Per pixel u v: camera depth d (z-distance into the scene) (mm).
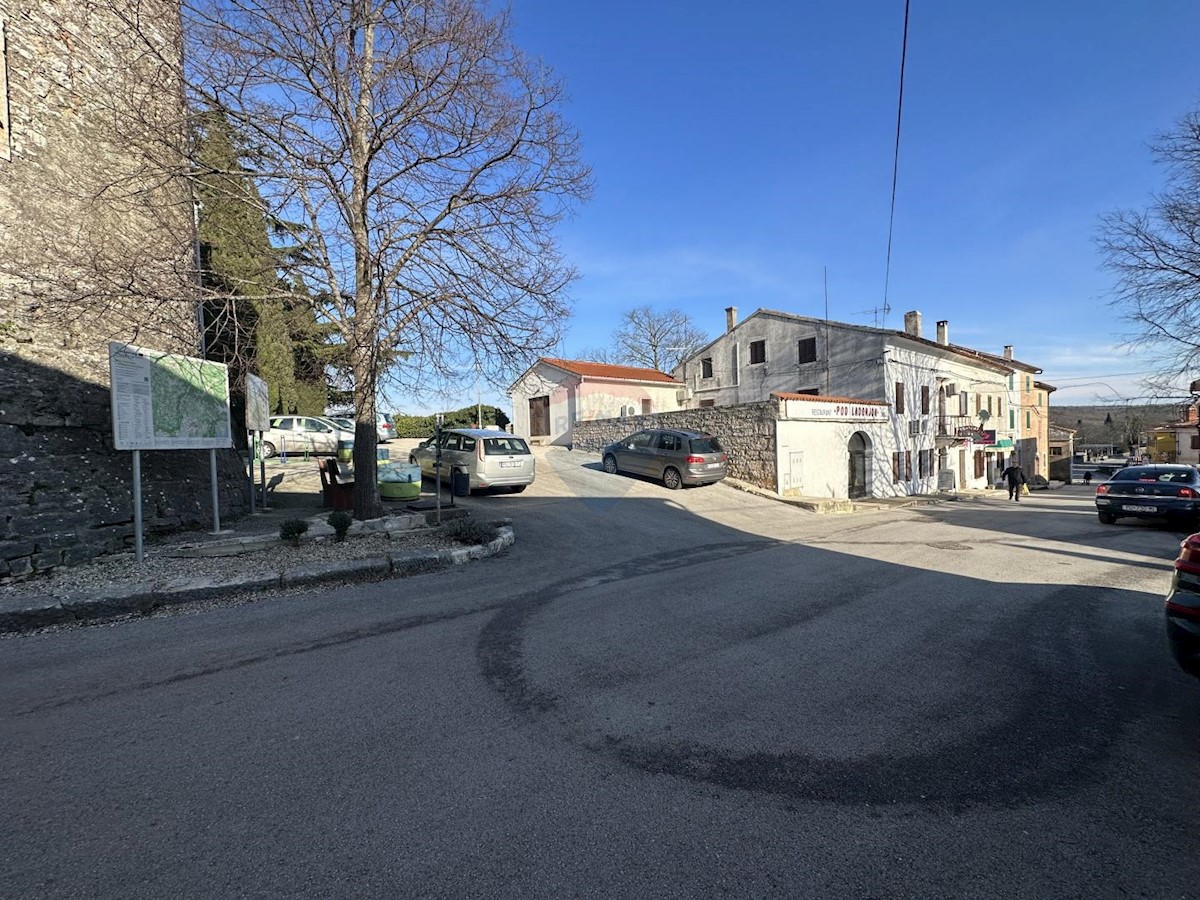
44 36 7875
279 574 6738
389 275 8680
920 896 2182
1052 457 55812
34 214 7594
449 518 10453
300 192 8180
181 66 7852
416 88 8281
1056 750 3268
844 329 26672
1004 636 5273
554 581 7328
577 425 25484
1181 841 2506
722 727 3523
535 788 2873
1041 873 2303
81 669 4438
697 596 6633
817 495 19891
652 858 2381
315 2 7684
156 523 8836
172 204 8641
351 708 3766
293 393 22688
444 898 2156
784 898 2170
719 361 32312
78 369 7793
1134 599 6668
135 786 2879
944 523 14328
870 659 4672
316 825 2580
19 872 2277
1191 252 15125
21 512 6906
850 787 2896
